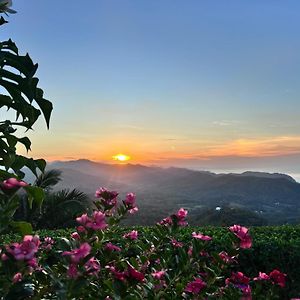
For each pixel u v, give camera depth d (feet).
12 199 5.80
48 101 7.65
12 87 7.18
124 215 10.04
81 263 6.39
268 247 22.91
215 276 10.69
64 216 38.73
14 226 5.98
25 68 7.09
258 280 12.39
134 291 8.48
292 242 23.12
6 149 7.16
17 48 7.43
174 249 13.12
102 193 9.97
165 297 9.54
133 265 9.82
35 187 5.88
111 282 8.00
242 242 10.90
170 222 11.68
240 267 23.08
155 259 11.24
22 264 5.63
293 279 22.53
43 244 12.82
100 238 8.78
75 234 8.33
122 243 13.71
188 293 10.36
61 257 6.92
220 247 22.56
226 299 10.72
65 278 6.62
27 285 5.75
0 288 5.60
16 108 7.42
